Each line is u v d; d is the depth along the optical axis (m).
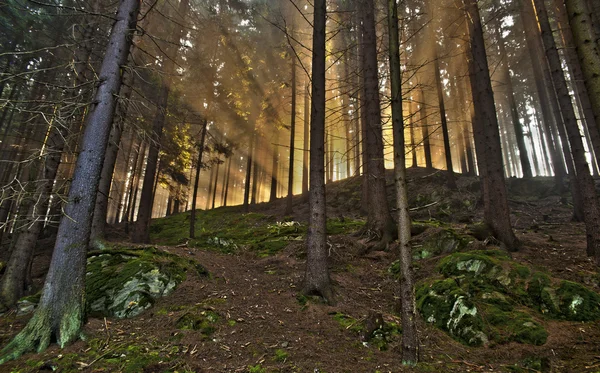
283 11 20.02
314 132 6.79
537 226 12.02
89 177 4.72
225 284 6.83
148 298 5.56
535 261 7.19
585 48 3.39
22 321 5.25
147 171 12.52
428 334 4.96
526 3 17.20
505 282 5.92
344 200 20.70
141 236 11.98
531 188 20.56
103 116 4.95
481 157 11.91
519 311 5.13
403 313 4.04
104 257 6.91
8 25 15.68
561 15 12.41
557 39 19.27
